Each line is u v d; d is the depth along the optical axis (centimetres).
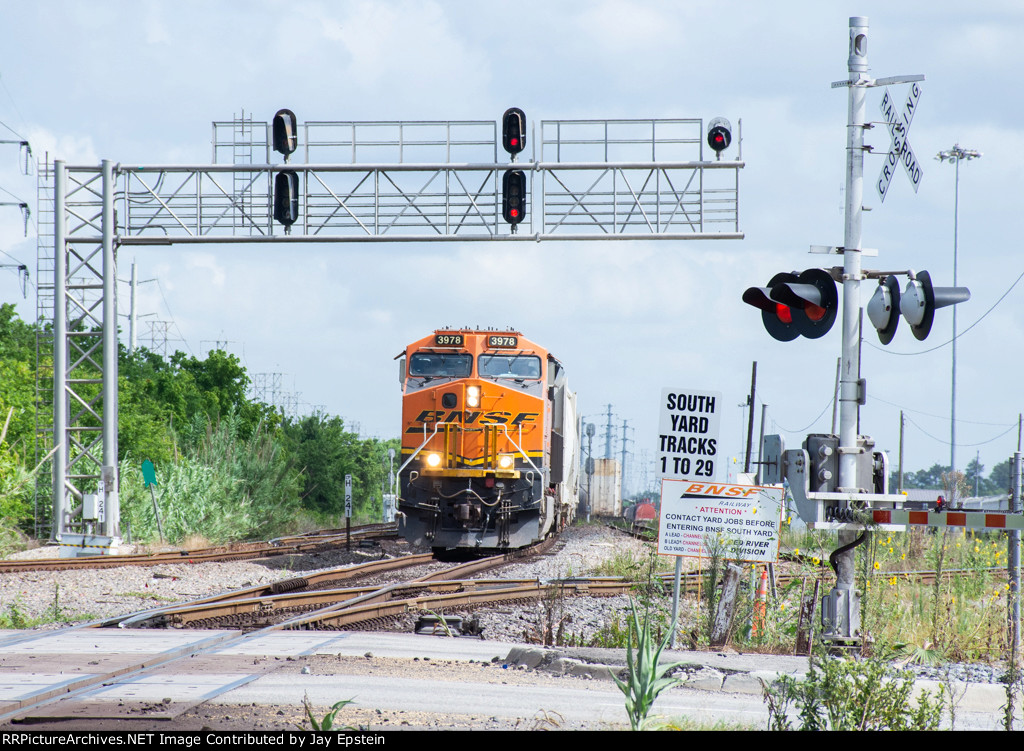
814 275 4109
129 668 3591
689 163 8894
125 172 9438
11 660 3784
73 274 9619
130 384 18212
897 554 7312
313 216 9069
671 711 3133
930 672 4000
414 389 9588
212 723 2722
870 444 4141
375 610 5456
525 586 6619
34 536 11256
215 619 5400
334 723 2738
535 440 9469
